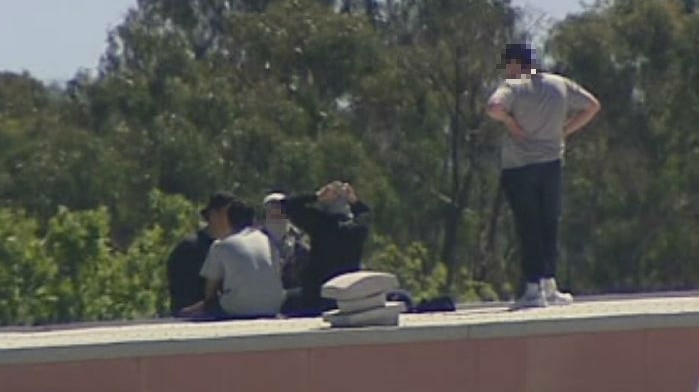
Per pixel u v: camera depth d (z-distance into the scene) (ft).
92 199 431.02
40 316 232.94
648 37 471.62
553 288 146.00
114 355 112.37
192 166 442.09
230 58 487.61
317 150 442.91
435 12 477.77
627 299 157.48
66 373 110.93
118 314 238.48
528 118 140.46
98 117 479.00
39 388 110.22
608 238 463.01
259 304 139.44
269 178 440.45
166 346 113.80
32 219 276.62
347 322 122.42
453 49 474.49
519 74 141.49
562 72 475.31
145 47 495.82
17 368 109.50
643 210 465.88
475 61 474.49
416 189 473.26
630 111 472.85
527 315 130.72
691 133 475.31
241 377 116.06
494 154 478.59
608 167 467.93
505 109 139.33
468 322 124.67
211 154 444.55
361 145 454.40
